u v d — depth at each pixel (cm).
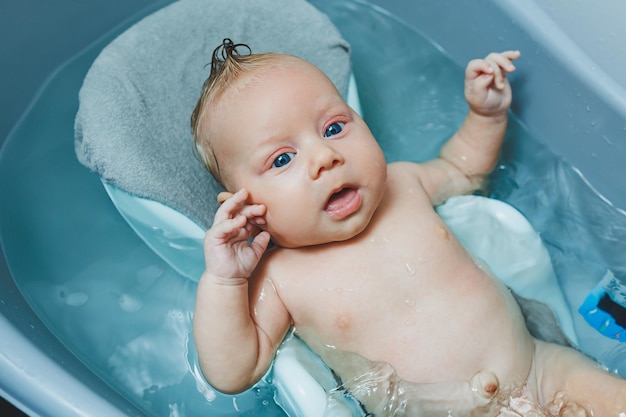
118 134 116
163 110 123
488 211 120
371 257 104
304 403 99
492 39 137
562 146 131
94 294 121
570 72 124
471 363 98
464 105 145
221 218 98
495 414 96
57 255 124
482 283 104
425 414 96
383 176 101
